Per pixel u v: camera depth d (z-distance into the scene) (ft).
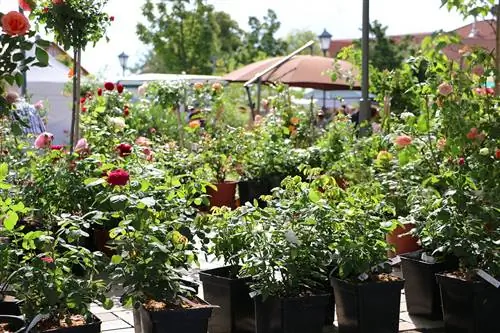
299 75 42.47
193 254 13.62
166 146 30.78
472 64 19.49
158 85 39.81
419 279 17.13
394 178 21.99
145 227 13.02
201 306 13.01
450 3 20.22
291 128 36.47
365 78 31.32
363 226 15.06
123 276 12.52
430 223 16.60
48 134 21.24
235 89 62.18
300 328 14.06
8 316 12.05
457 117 18.90
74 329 11.60
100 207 13.88
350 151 28.07
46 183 19.65
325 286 16.21
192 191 15.74
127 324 16.05
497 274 15.48
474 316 15.33
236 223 14.64
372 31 69.82
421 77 31.63
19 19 12.13
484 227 16.30
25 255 12.98
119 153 21.12
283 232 14.30
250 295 13.92
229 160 31.83
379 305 15.07
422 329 16.43
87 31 21.35
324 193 16.02
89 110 28.12
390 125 25.96
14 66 12.40
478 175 18.06
